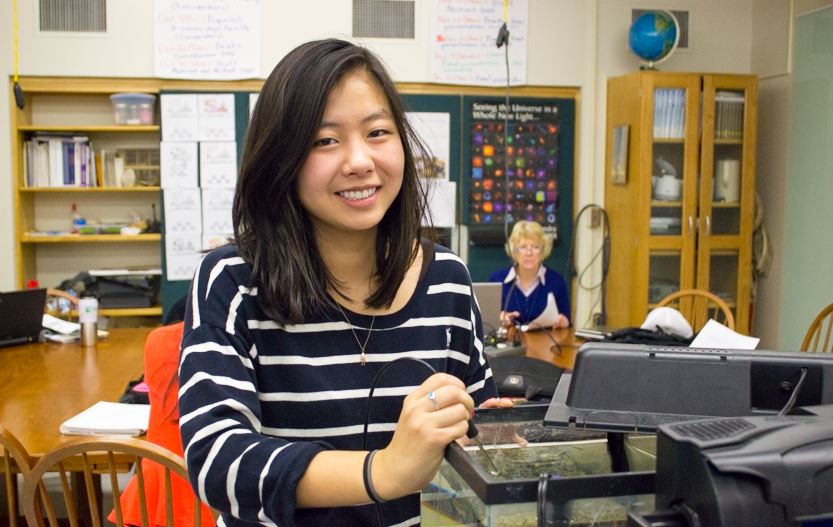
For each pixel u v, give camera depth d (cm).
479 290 329
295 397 100
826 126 432
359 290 105
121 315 465
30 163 450
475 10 475
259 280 98
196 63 453
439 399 80
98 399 251
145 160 469
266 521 86
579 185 496
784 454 63
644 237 457
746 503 62
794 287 460
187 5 450
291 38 460
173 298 459
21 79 446
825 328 430
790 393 84
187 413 91
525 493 71
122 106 449
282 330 100
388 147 98
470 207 482
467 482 75
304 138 93
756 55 505
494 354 293
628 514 68
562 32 486
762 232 496
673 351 87
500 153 484
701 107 459
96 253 480
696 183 461
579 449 87
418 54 473
